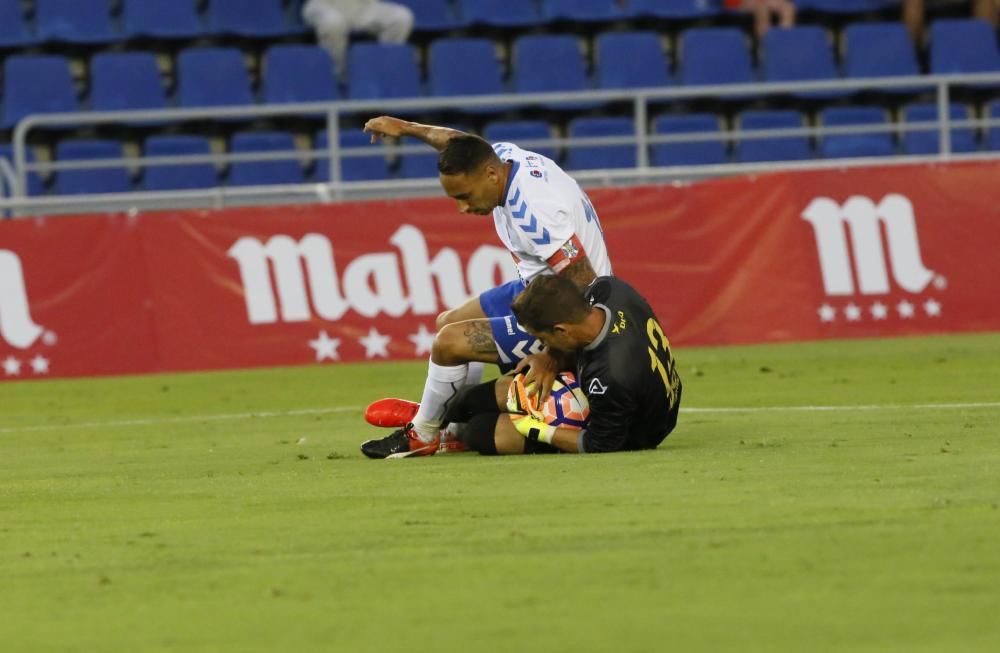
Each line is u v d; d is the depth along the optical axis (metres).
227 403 40.00
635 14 67.88
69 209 52.16
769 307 49.25
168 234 47.62
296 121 62.19
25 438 33.75
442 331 25.42
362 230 47.91
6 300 46.88
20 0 64.38
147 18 64.31
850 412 31.78
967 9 71.81
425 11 67.38
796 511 18.83
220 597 15.43
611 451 24.95
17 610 15.22
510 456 25.50
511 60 66.25
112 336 47.28
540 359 25.08
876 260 49.44
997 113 65.12
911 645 12.99
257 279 47.72
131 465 27.27
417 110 62.41
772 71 65.69
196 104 61.59
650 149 62.31
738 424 30.03
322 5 64.62
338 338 47.78
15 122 60.00
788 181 49.34
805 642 13.16
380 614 14.49
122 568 16.98
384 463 25.44
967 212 49.62
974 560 15.87
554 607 14.52
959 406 32.28
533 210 24.88
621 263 48.94
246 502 21.42
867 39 66.94
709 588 15.06
